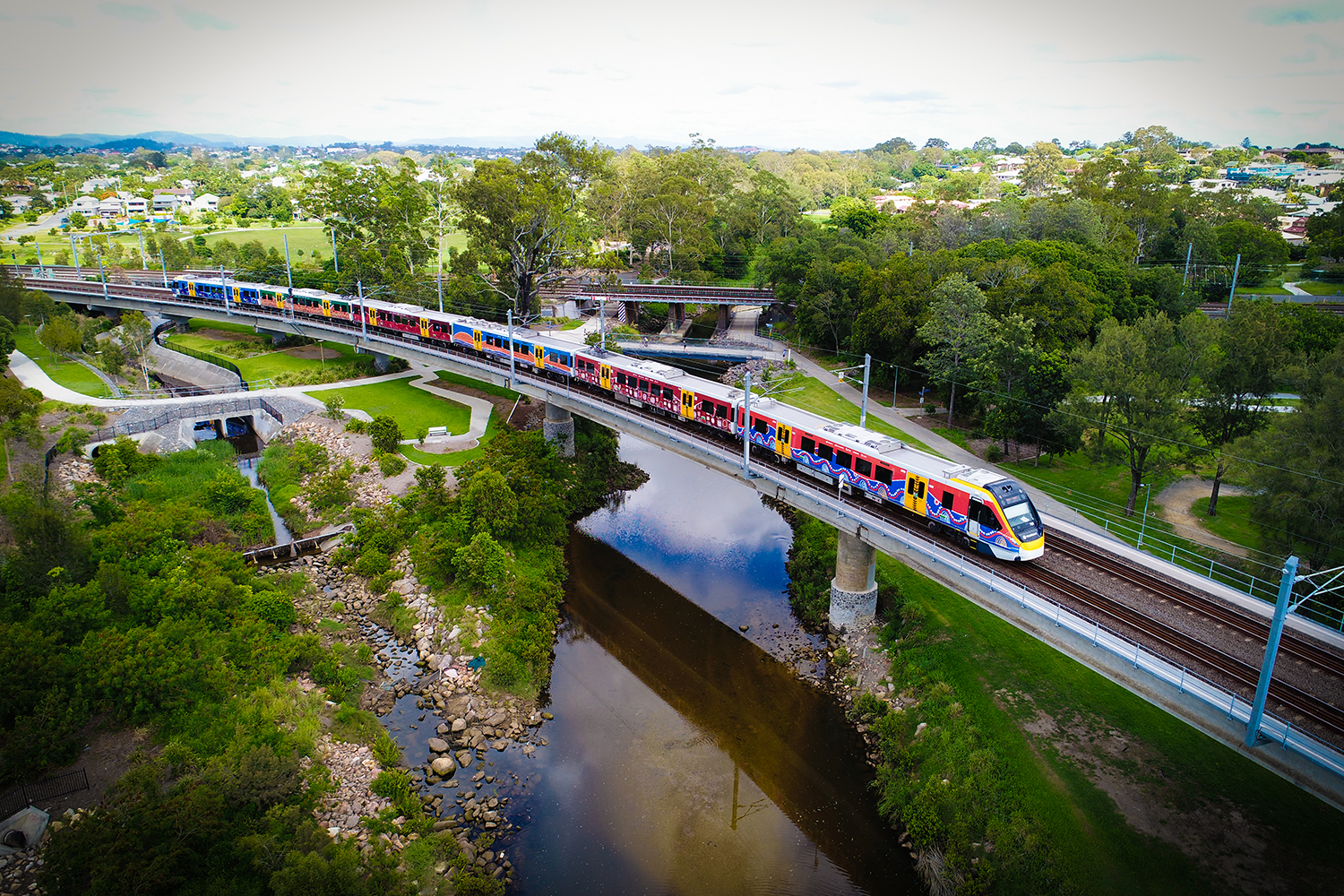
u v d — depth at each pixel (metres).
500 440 69.50
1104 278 83.94
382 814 36.16
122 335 92.25
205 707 39.41
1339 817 33.09
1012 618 36.31
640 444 88.69
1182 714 30.09
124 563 47.69
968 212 121.62
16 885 29.30
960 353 70.88
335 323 95.56
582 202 145.75
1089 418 55.47
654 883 34.53
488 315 103.62
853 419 76.06
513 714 44.88
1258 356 54.62
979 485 39.41
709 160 170.75
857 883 34.66
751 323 124.94
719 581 58.97
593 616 54.88
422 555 56.19
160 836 30.30
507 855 35.75
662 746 42.66
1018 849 32.97
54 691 36.69
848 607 49.53
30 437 65.81
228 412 81.62
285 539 61.97
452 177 138.88
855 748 42.25
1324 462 42.81
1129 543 50.62
